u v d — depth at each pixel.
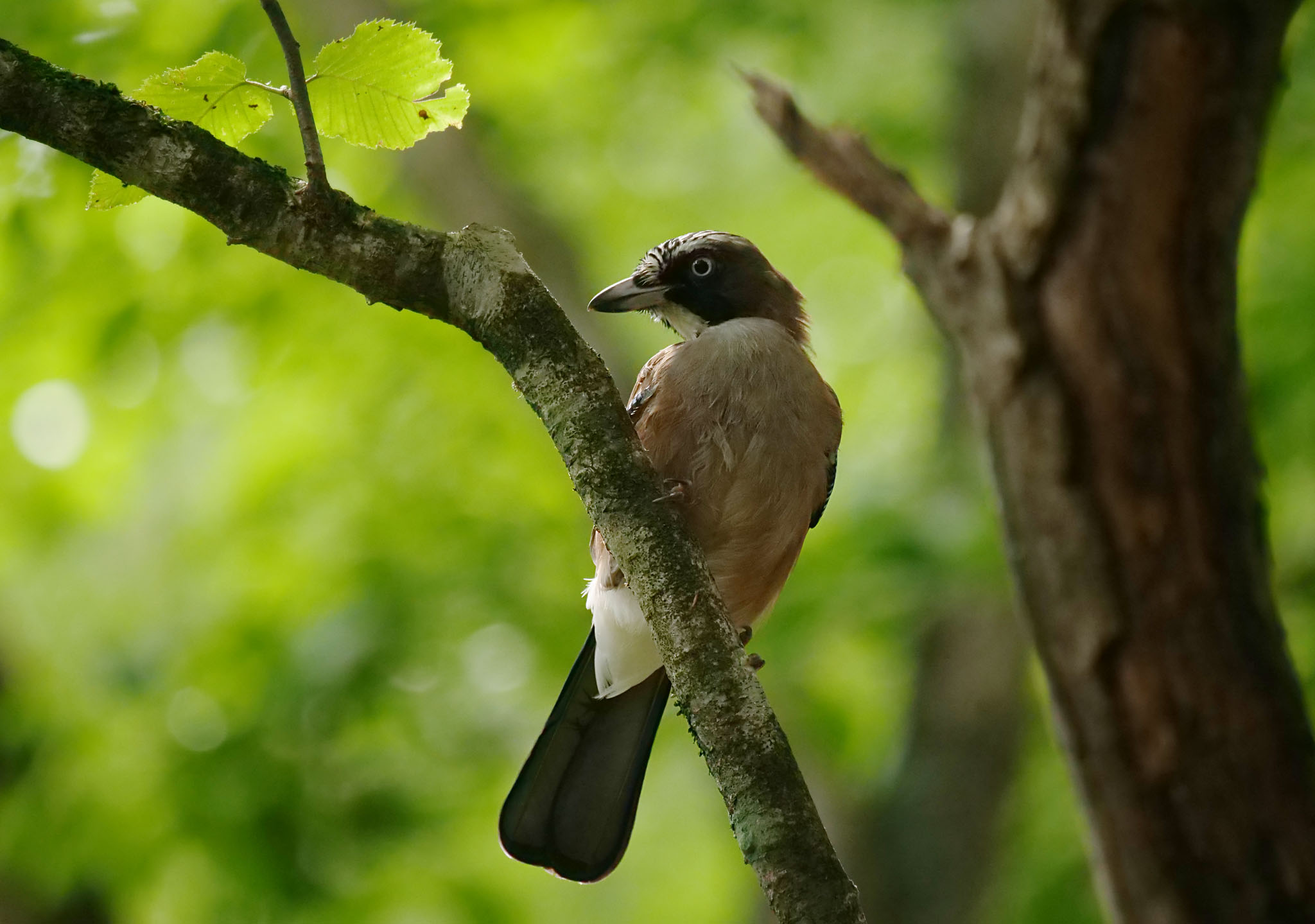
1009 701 11.91
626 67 14.05
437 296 4.93
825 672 12.54
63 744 11.34
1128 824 6.03
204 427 14.74
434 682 12.15
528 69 12.53
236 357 13.30
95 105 4.69
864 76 15.34
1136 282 5.98
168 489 15.80
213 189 4.74
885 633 12.06
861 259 17.08
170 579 14.62
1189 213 5.91
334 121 5.04
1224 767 5.89
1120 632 5.99
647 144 16.08
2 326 11.94
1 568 14.80
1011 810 11.99
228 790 11.00
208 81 4.81
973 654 12.03
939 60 14.77
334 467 13.16
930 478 11.98
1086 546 6.04
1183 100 5.79
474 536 12.66
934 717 12.06
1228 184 5.89
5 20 10.94
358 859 11.20
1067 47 5.90
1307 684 10.34
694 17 13.61
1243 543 6.00
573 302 12.30
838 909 4.16
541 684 12.45
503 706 12.51
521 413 12.93
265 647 12.01
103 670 12.04
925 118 14.92
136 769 11.19
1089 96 5.88
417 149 12.51
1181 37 5.75
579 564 12.45
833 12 14.13
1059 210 6.04
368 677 11.70
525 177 13.93
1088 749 6.11
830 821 12.04
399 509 12.88
